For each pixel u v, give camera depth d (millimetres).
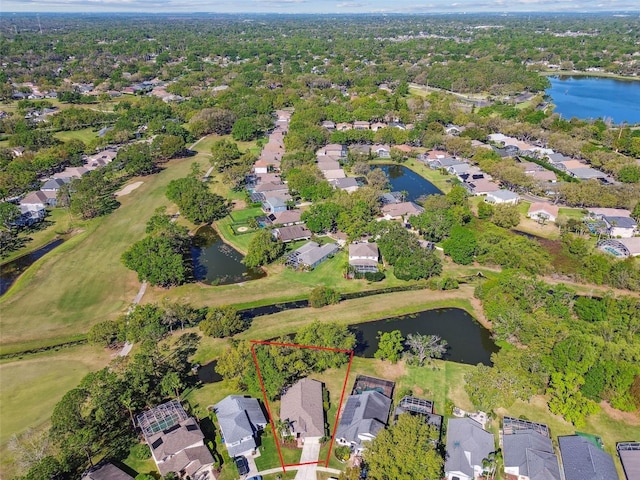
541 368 76562
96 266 118812
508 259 115062
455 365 86062
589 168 177250
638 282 106688
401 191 163875
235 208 152500
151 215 146875
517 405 75875
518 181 161375
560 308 92562
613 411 74938
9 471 65062
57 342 92625
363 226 128375
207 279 114250
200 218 140375
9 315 100312
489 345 92312
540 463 62750
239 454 66438
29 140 197750
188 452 65188
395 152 196125
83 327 96875
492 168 174250
